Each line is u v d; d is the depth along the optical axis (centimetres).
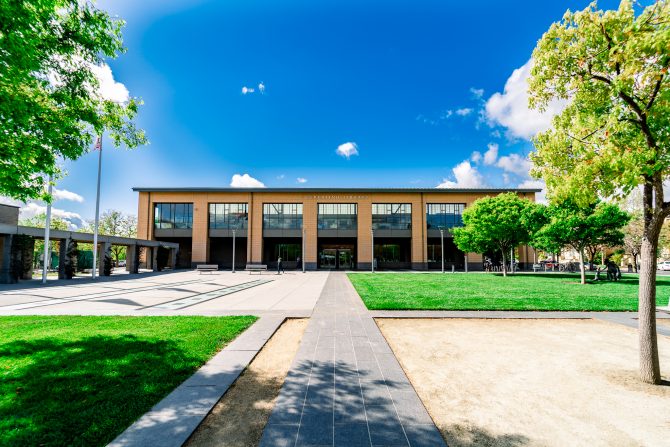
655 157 471
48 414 374
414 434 349
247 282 2472
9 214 2758
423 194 4619
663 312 1119
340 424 367
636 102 512
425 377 533
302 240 4728
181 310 1148
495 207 3025
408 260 4853
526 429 374
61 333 759
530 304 1226
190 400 422
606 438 357
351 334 791
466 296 1487
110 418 369
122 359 568
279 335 800
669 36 394
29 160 627
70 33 626
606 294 1550
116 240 3153
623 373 550
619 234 2164
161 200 4609
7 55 495
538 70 573
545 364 595
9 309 1176
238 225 4603
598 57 515
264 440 332
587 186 526
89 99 707
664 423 389
